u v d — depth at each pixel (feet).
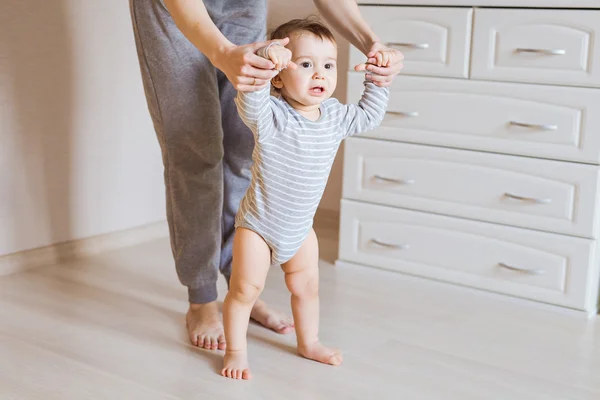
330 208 9.41
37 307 6.39
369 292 7.05
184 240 5.73
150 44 5.24
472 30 6.82
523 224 6.83
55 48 7.48
